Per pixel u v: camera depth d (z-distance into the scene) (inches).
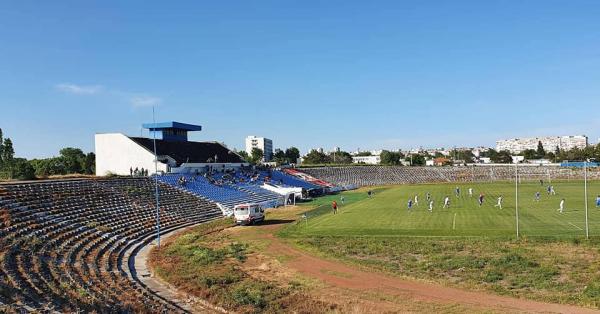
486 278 1371.8
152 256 1782.7
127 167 4136.3
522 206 3021.7
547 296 1190.9
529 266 1486.2
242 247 1972.2
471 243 1850.4
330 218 2815.0
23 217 1782.7
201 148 5128.0
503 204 3193.9
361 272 1494.8
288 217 3043.8
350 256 1732.3
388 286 1334.9
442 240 1937.7
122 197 2709.2
